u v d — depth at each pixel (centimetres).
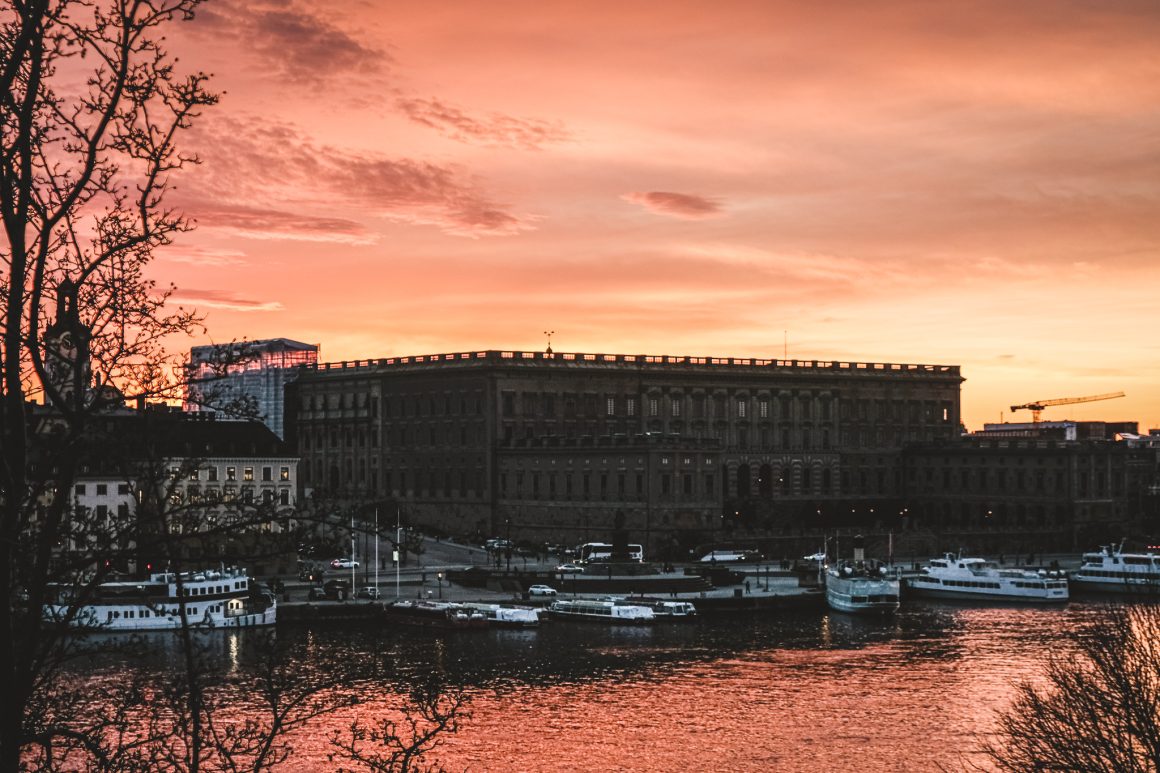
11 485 2861
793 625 17988
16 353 2873
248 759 5750
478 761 10619
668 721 12012
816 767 10588
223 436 19738
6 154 2886
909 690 13312
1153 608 9938
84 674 11119
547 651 15625
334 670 13900
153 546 3206
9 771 2855
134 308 3231
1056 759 7456
